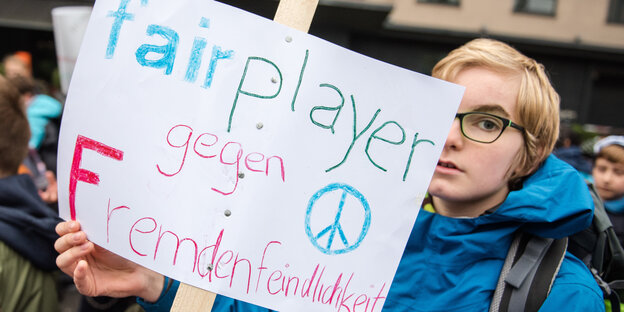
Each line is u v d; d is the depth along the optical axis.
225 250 1.10
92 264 1.22
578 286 1.14
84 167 1.12
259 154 1.10
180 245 1.10
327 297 1.13
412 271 1.26
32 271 1.64
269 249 1.11
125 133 1.09
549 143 1.23
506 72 1.18
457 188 1.19
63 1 11.30
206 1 1.09
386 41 13.83
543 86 1.21
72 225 1.12
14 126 1.69
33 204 1.65
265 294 1.11
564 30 13.65
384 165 1.13
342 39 11.26
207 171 1.10
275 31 1.09
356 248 1.13
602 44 13.64
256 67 1.09
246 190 1.10
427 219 1.27
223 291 1.10
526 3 13.50
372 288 1.14
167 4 1.09
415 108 1.13
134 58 1.09
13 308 1.57
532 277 1.17
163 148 1.09
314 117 1.11
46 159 3.78
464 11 13.52
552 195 1.15
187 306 1.10
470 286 1.19
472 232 1.22
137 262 1.10
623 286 1.39
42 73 11.34
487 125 1.18
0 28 11.53
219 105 1.09
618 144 2.85
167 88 1.09
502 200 1.26
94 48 1.11
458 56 1.23
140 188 1.10
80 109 1.11
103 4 1.12
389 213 1.14
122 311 1.75
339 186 1.12
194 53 1.09
